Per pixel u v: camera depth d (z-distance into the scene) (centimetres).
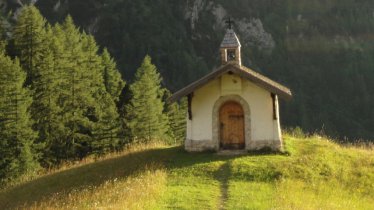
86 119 5091
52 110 4656
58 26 6272
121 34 15288
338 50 18488
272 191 2170
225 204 1958
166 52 14900
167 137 6228
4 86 4091
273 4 19775
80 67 5653
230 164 2598
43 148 4441
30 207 2173
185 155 2875
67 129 4803
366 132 13150
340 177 2508
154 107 6131
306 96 15288
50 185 2659
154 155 2950
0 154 3928
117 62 14425
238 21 18212
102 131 5306
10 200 2553
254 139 2894
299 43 18775
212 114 2942
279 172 2475
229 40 3139
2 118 4056
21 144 4019
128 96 6806
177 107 7494
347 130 13250
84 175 2722
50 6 15588
